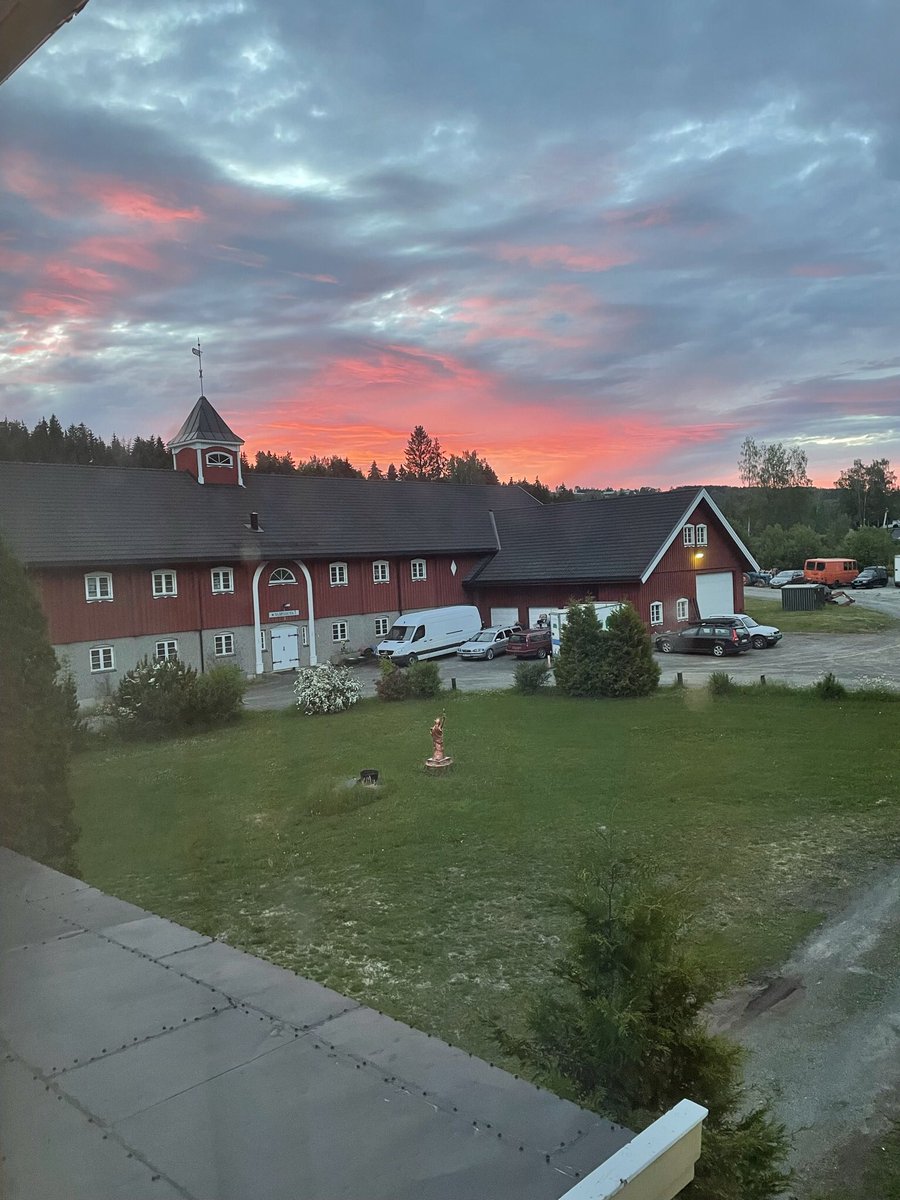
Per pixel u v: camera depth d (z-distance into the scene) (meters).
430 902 8.98
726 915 8.52
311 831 11.53
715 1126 4.11
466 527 42.06
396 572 38.44
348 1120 2.22
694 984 4.25
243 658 32.94
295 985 3.08
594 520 39.41
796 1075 5.87
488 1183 1.97
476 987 7.12
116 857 10.65
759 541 80.06
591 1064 4.23
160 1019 2.83
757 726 17.83
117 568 29.39
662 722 18.78
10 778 6.23
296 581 34.81
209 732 20.61
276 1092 2.37
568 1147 2.11
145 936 3.57
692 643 32.34
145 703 19.97
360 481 41.06
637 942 4.34
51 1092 2.40
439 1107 2.29
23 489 28.97
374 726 20.08
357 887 9.45
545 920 8.41
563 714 20.48
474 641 34.44
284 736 19.41
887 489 106.25
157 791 14.20
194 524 32.56
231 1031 2.74
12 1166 2.08
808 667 27.41
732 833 10.91
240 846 10.93
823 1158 5.04
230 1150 2.11
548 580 37.59
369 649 36.50
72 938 3.57
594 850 4.98
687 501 36.59
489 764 15.11
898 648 30.97
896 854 10.04
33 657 6.48
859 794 12.46
